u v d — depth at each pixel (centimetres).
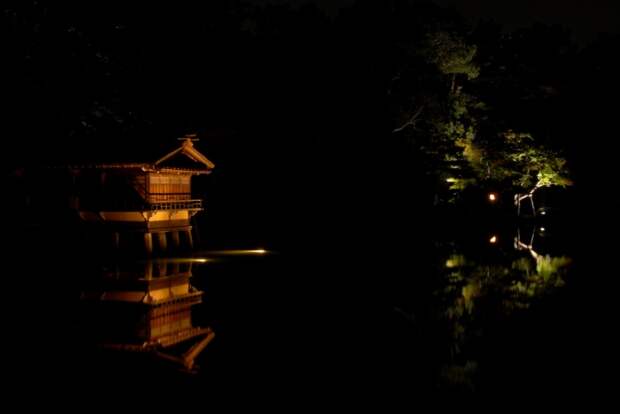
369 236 4544
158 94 4756
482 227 5459
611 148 5828
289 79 4772
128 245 3219
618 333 1738
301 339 1655
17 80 3956
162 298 2206
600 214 5909
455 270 2948
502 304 2131
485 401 1236
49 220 3194
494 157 5841
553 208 6425
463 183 5519
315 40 4872
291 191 4634
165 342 1619
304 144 4741
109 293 2292
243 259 3250
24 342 1611
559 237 4691
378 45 4991
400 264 3144
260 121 4762
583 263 3222
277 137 4722
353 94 4800
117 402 1217
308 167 4681
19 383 1315
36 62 4097
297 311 2006
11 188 3256
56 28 4184
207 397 1242
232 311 2003
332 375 1372
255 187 4603
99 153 3152
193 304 2105
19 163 3256
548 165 5728
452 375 1379
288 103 4744
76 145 3350
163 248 3247
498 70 6162
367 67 4962
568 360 1494
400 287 2472
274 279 2641
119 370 1401
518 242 4306
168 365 1425
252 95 4791
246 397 1248
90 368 1415
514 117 6006
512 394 1274
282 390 1280
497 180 5891
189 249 3478
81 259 3108
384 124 4988
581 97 5994
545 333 1738
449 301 2186
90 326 1784
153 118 4766
